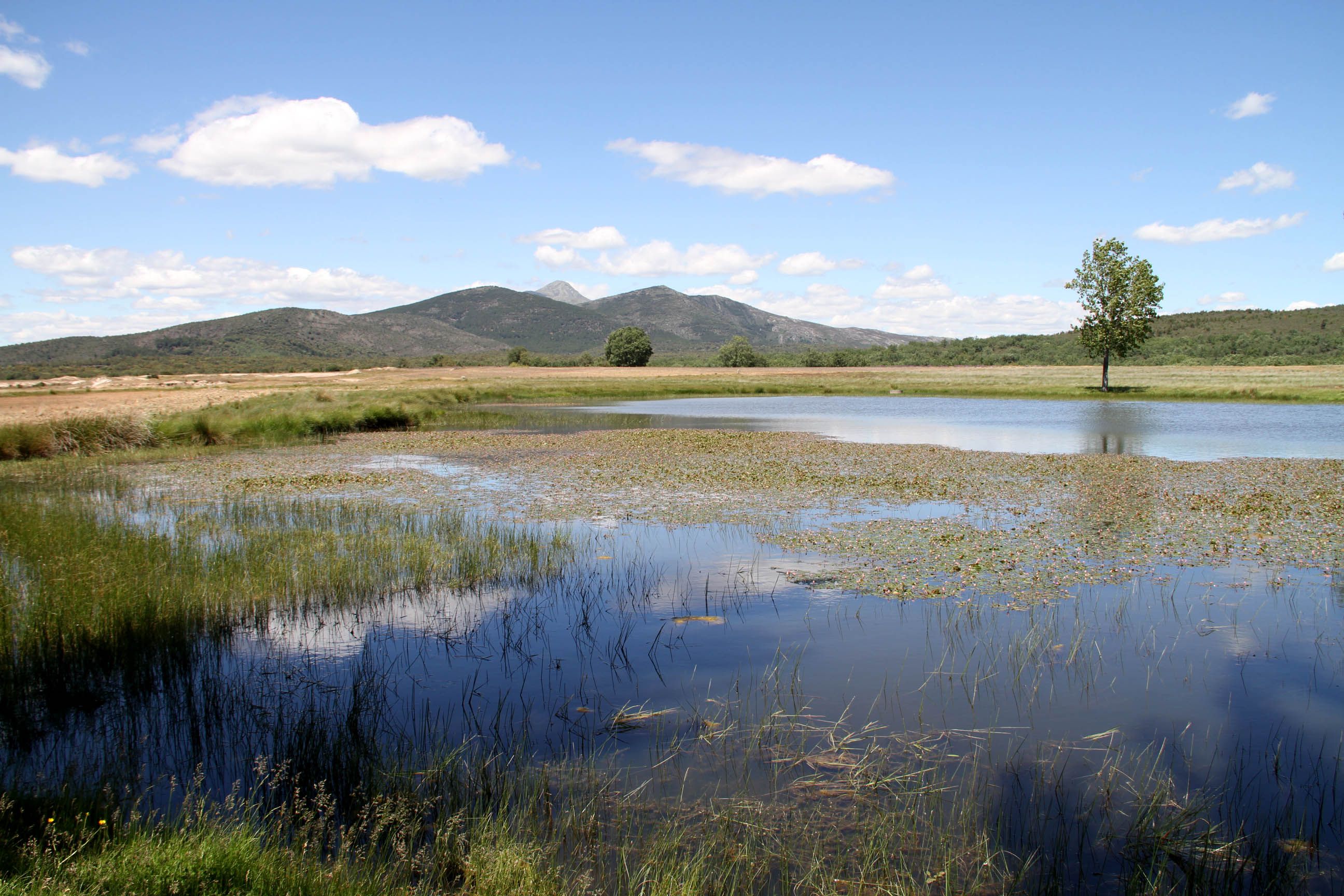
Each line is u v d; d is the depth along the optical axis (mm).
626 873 4676
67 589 9062
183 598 9375
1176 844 5129
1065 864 4926
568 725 6832
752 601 10352
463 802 5465
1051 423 41094
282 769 5609
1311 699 7379
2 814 4699
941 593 10578
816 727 6805
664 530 14727
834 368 133500
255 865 4305
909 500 17797
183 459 25531
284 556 11695
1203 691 7543
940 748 6453
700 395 69500
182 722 6797
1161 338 160875
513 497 18188
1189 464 24094
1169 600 10320
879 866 4895
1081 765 6176
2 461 24500
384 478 21203
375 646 8750
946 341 187875
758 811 5492
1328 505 16859
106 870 4086
